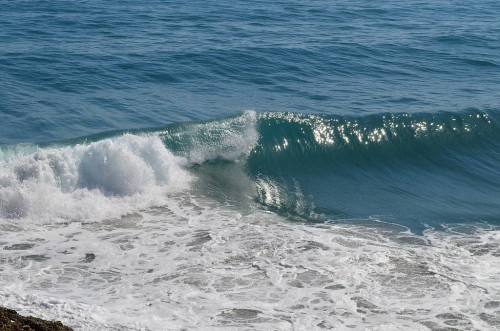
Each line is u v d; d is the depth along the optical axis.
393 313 33.50
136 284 35.31
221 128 54.09
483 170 56.88
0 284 34.38
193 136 52.88
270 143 54.91
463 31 99.62
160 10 100.50
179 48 79.25
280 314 33.06
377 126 58.69
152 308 33.06
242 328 31.80
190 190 47.78
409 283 36.31
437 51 87.38
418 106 65.12
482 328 32.56
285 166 54.00
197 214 44.06
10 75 66.50
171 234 40.91
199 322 32.09
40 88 64.00
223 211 45.00
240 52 79.25
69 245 38.94
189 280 35.84
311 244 40.44
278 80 71.81
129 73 70.12
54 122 56.75
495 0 130.25
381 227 43.94
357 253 39.50
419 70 78.88
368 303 34.31
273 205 47.06
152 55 76.00
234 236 41.00
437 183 53.69
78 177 44.91
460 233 43.38
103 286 34.94
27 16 91.00
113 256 38.00
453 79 76.12
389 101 66.56
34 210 42.03
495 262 39.09
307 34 91.62
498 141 61.28
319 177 53.41
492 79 76.88
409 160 57.41
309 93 68.19
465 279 36.94
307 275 36.75
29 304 32.03
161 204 45.00
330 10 110.00
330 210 46.72
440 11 116.50
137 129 52.66
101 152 45.72
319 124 57.06
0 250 37.84
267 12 104.56
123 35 84.38
